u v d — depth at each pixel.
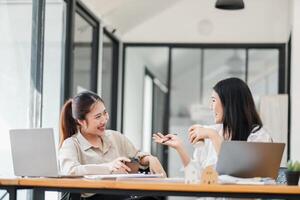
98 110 4.12
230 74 9.15
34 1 5.65
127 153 4.38
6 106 5.11
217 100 3.82
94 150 4.20
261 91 8.96
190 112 9.41
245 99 3.77
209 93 9.31
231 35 8.98
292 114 7.13
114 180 3.28
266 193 3.03
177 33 9.09
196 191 3.05
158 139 3.81
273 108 7.59
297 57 7.22
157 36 9.13
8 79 5.14
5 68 5.09
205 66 9.23
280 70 8.91
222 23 9.00
